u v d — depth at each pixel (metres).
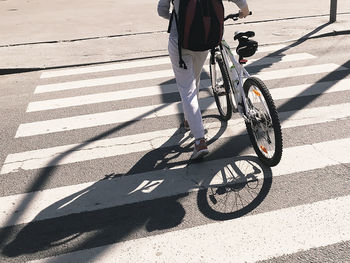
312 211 3.34
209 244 3.05
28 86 6.93
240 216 3.34
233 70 4.16
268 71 6.88
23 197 3.76
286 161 4.07
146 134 4.89
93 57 8.24
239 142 4.53
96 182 3.94
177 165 4.15
